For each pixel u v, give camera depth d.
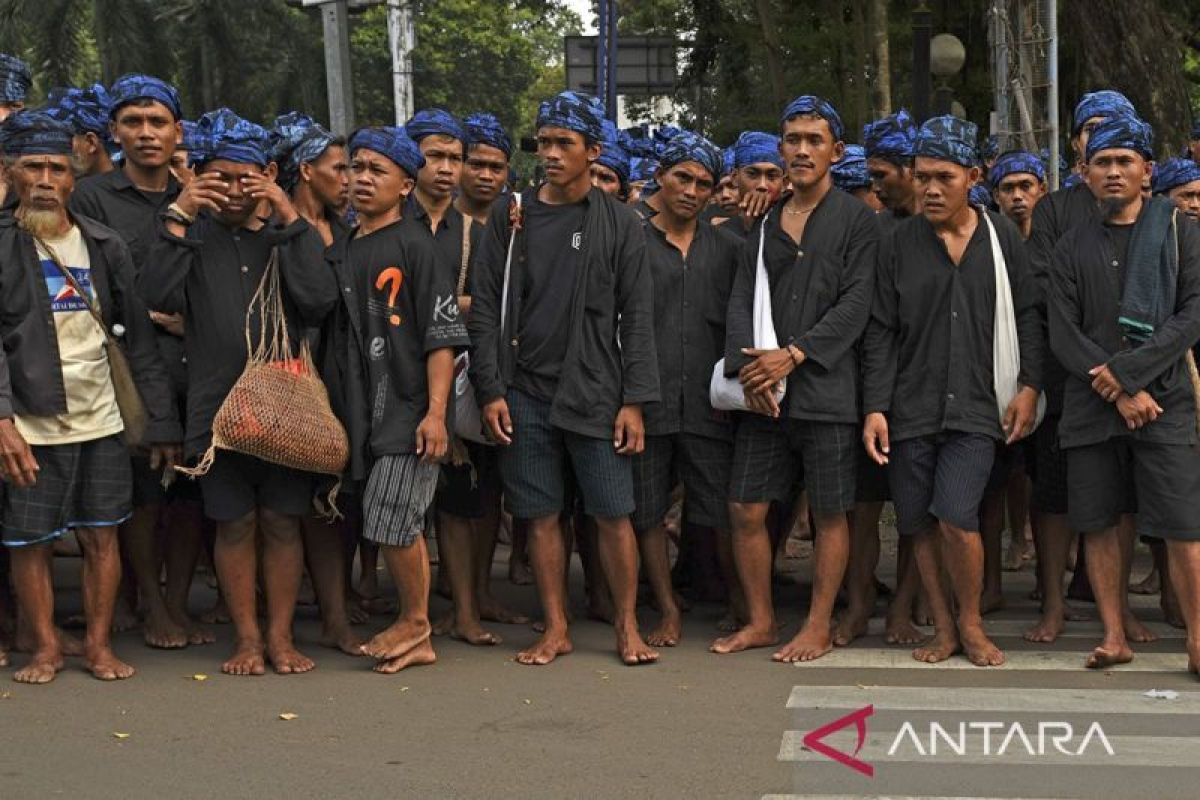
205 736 5.92
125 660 7.13
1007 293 6.95
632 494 7.13
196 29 23.38
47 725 6.07
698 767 5.55
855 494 7.21
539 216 7.14
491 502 7.98
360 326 6.85
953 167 6.87
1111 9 13.58
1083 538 7.82
